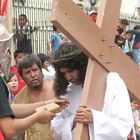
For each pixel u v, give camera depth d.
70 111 2.94
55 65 2.87
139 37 10.05
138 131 4.30
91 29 2.47
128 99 2.59
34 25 11.44
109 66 2.60
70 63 2.79
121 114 2.53
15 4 10.93
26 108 3.15
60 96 3.00
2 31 2.58
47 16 11.70
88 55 2.53
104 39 2.55
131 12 13.91
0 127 2.49
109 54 2.59
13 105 3.18
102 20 2.56
